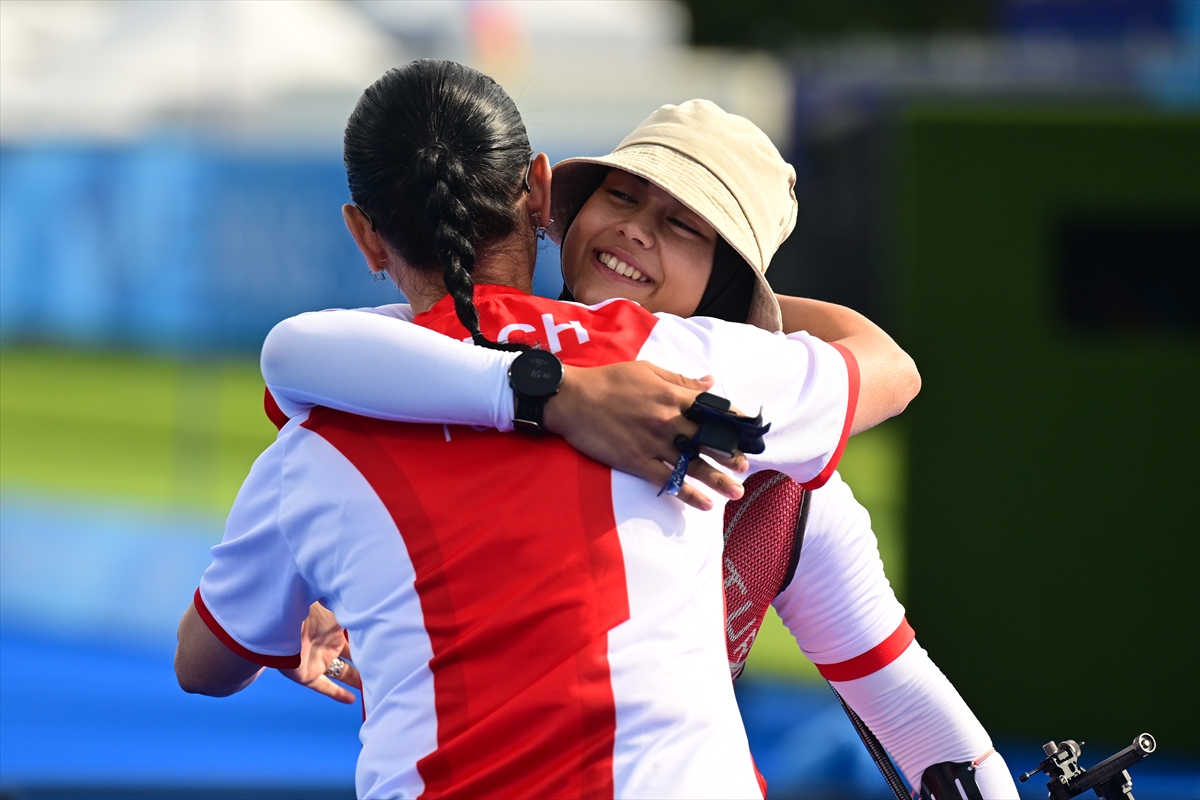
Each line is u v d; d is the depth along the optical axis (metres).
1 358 33.19
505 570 3.32
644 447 3.38
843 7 55.19
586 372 3.45
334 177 29.42
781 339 3.87
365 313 3.67
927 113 12.00
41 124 30.80
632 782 3.16
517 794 3.16
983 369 11.99
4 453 25.03
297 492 3.58
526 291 3.98
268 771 10.74
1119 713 11.88
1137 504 11.88
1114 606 11.89
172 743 11.50
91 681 13.23
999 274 11.96
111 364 34.06
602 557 3.33
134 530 19.52
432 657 3.32
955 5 55.38
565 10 33.97
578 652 3.23
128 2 32.09
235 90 30.11
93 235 30.97
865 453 26.50
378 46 32.50
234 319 30.42
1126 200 11.95
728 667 3.73
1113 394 11.88
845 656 4.30
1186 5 32.41
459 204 3.68
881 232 26.17
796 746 11.16
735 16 55.66
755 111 29.80
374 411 3.48
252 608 3.78
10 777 9.68
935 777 4.41
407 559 3.39
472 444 3.46
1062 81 28.69
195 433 27.05
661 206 4.41
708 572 3.50
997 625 11.98
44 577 17.05
